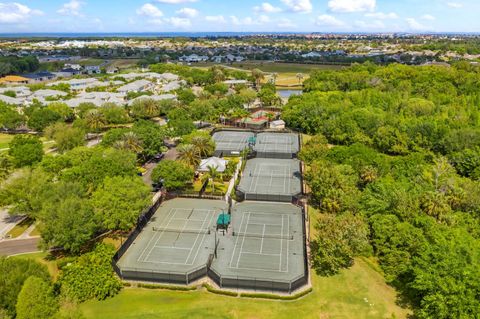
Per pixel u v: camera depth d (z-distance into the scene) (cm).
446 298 5375
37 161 11206
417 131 13138
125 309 6138
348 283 6794
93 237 8281
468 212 7881
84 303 6234
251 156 13512
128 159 9856
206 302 6344
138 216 8200
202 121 17912
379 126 14225
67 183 8194
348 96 19475
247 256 7594
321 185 9262
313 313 6084
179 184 10044
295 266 7256
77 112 18138
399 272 6681
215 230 8625
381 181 8981
